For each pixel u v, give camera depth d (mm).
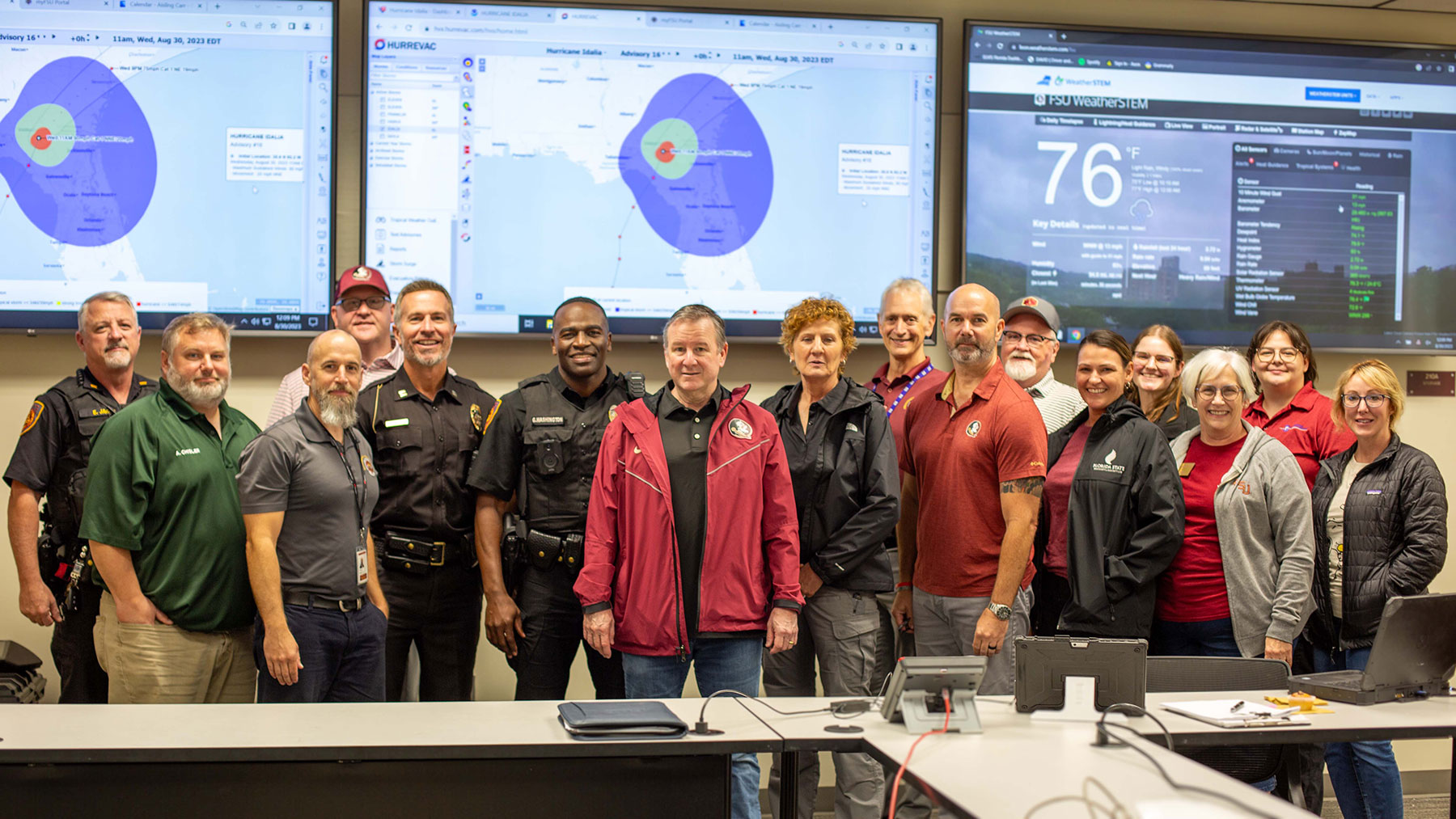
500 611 2861
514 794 1860
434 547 2908
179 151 3496
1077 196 3834
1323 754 2980
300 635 2486
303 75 3543
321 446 2541
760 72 3719
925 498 2830
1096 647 2088
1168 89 3859
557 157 3639
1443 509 2820
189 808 1817
